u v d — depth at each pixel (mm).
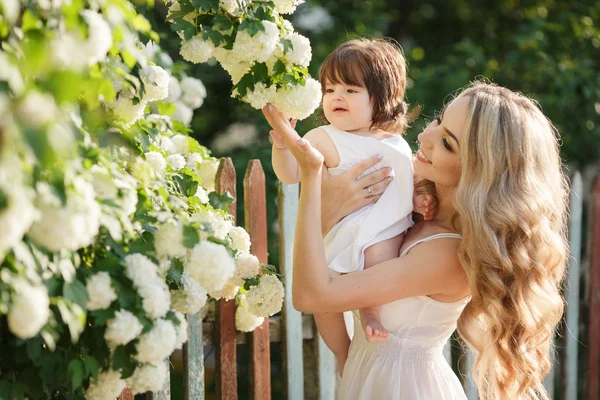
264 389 2723
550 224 2031
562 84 4980
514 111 1941
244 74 1865
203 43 1821
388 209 2082
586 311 3457
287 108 1838
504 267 1873
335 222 2127
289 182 2236
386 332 1976
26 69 1092
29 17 1218
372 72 2201
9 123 958
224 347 2607
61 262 1329
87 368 1455
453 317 2082
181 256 1688
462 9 6770
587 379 3445
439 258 1947
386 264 1941
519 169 1919
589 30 5637
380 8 6355
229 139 5590
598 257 3379
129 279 1479
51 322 1362
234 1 1812
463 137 1925
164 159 1999
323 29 5949
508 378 2021
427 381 2053
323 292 1888
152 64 1837
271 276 2047
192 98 3203
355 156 2186
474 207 1884
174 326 1567
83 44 1244
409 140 5082
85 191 1230
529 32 5398
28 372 1539
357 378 2121
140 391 1550
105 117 1618
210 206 2021
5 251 1152
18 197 1009
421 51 6672
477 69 5629
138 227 1573
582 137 5016
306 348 3006
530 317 1938
